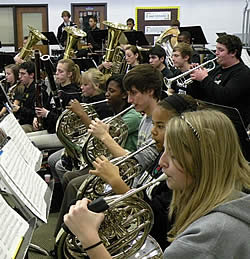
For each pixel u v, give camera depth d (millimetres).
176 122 898
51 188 1601
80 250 1318
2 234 1096
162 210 1368
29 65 3570
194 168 874
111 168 1504
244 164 913
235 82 2551
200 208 864
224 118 906
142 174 1604
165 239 1389
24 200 1321
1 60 5086
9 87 4457
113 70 4633
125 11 8547
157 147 1504
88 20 8500
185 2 8344
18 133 1856
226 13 8281
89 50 6082
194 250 800
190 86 2824
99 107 2611
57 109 2967
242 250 794
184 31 5062
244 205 828
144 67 1896
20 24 8859
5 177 1340
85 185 1618
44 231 2549
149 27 8531
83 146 2111
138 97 1877
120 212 1254
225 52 2619
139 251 1373
